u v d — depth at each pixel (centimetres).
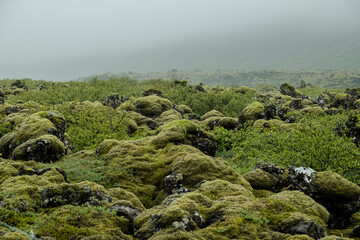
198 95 6019
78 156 1820
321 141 1569
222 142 2727
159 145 1827
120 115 3409
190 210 870
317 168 1609
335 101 4766
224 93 5894
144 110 4606
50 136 1786
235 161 2184
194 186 1356
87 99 5169
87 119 2950
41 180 1089
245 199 991
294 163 1639
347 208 1078
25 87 6838
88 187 995
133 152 1711
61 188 955
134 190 1417
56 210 892
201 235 773
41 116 2186
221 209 922
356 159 1573
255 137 2430
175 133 1914
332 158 1549
